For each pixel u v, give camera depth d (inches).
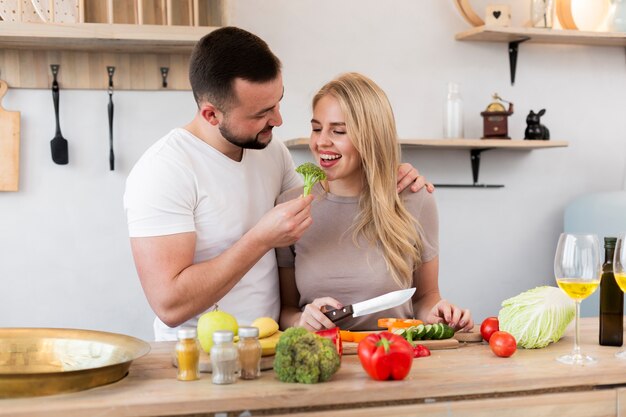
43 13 105.0
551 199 135.5
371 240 76.6
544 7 124.4
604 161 137.9
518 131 133.0
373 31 125.0
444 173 129.4
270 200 79.8
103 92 114.2
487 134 125.1
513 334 65.7
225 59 69.3
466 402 54.2
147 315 117.2
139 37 102.6
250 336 55.0
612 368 58.6
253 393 51.2
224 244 74.9
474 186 130.7
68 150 113.6
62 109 113.0
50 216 113.5
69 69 112.4
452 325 71.0
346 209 77.9
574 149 136.2
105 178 115.0
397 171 78.6
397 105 126.7
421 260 81.7
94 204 114.7
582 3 130.6
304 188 70.3
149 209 69.4
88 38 101.8
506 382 55.2
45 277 113.7
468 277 131.4
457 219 130.5
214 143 74.7
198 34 103.7
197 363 55.1
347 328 77.2
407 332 67.0
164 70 115.2
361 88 75.0
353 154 75.0
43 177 113.0
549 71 134.0
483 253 132.0
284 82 121.6
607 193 127.2
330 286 76.7
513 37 126.5
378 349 54.4
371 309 65.6
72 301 114.7
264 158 80.3
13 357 59.1
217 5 111.7
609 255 67.2
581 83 135.9
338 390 52.1
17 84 110.9
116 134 115.0
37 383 50.1
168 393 51.2
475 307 132.0
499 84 131.4
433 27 127.6
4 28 99.0
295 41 121.6
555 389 56.7
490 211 132.2
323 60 122.9
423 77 127.6
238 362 55.5
